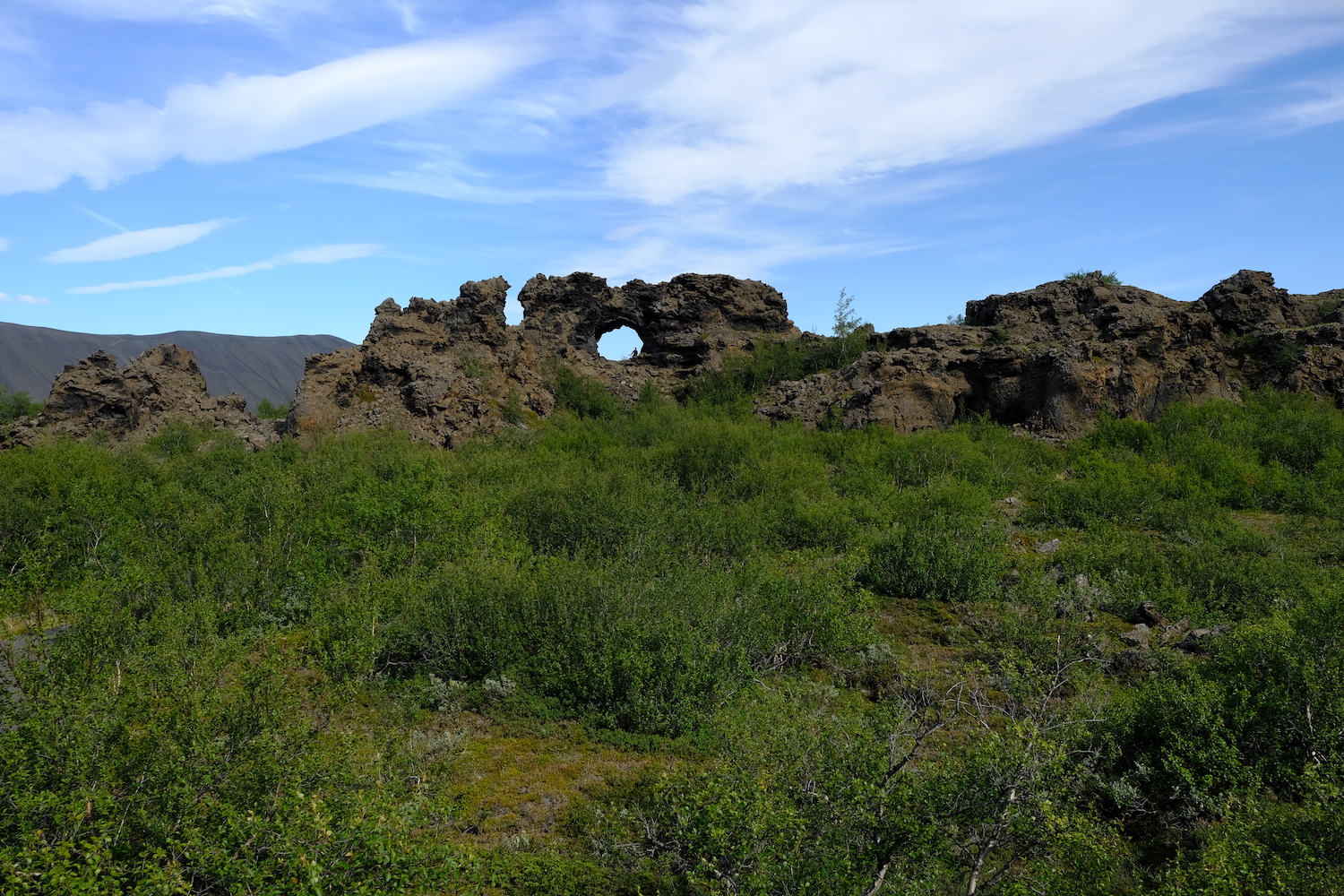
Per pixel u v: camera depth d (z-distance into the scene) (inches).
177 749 267.4
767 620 514.0
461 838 321.1
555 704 450.9
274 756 282.0
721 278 2359.7
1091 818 301.0
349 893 214.1
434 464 1018.1
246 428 1696.6
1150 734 368.8
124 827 250.4
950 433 1502.2
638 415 1863.9
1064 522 944.3
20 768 253.8
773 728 309.6
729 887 240.5
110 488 944.3
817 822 253.0
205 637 428.5
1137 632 550.3
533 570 622.5
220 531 689.0
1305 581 631.2
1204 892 236.8
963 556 671.8
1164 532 877.2
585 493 836.0
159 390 1758.1
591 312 2287.2
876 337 2046.0
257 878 218.5
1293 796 330.0
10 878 210.4
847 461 1289.4
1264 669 379.9
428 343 1823.3
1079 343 1566.2
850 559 670.5
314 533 745.0
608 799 357.4
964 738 348.2
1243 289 1865.2
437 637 501.7
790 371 2116.1
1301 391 1604.3
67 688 321.4
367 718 422.9
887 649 512.1
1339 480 1066.7
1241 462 1152.8
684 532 775.1
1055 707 412.8
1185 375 1595.7
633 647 456.4
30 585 522.9
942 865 256.8
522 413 1798.7
